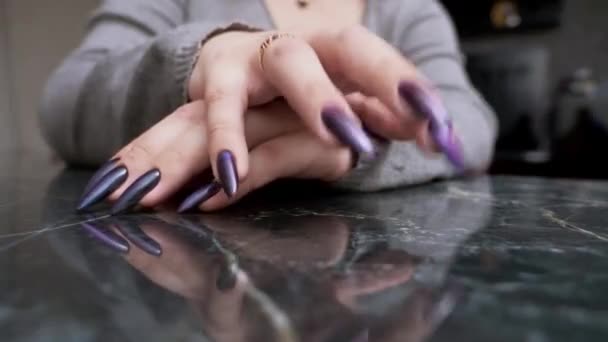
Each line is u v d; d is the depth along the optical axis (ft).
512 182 2.03
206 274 0.85
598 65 7.32
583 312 0.72
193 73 1.38
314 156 1.37
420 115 1.12
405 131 1.21
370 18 3.04
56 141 2.29
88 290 0.78
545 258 0.93
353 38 1.17
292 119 1.35
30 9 7.66
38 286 0.80
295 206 1.39
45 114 2.29
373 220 1.23
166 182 1.26
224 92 1.22
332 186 1.58
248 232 1.11
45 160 3.06
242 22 1.44
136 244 1.01
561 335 0.64
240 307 0.74
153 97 1.56
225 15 2.85
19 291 0.78
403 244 1.01
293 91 1.14
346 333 0.65
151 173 1.25
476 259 0.92
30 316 0.70
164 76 1.48
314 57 1.16
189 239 1.05
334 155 1.38
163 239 1.04
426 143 1.14
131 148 1.28
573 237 1.08
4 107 7.59
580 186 1.90
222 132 1.18
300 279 0.83
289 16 2.88
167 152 1.26
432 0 3.40
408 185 1.76
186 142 1.26
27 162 2.88
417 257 0.93
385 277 0.84
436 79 2.82
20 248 0.97
